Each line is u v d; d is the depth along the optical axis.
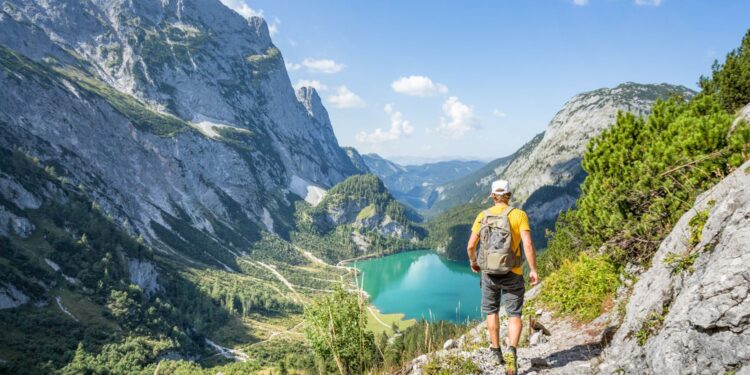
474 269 7.68
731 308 4.68
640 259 10.15
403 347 7.89
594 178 16.03
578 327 9.94
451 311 192.00
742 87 25.83
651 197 10.69
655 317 6.09
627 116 15.61
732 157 8.59
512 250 6.82
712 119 10.58
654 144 12.73
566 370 7.14
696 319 4.98
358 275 6.64
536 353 8.66
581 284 11.61
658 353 5.41
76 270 194.88
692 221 6.61
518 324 6.81
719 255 5.37
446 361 7.61
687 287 5.66
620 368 6.23
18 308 155.62
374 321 184.75
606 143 15.80
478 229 7.23
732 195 5.91
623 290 10.02
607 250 11.67
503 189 7.14
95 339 156.38
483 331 10.15
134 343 158.88
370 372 6.84
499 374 7.09
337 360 6.33
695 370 4.79
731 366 4.46
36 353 136.00
